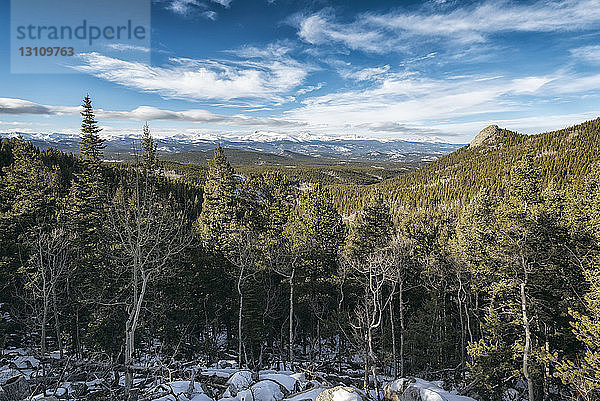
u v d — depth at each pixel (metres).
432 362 30.05
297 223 36.62
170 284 27.22
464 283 28.97
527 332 18.50
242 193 41.94
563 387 20.48
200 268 29.83
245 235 33.28
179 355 29.86
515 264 19.73
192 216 53.56
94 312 24.05
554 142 143.25
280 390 17.38
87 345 24.81
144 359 26.47
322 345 40.03
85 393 18.92
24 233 30.78
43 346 23.17
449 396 17.59
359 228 39.56
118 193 19.05
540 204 20.61
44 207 34.59
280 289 33.19
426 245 40.31
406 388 16.81
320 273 34.06
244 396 16.27
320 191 39.28
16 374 18.95
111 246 23.33
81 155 34.81
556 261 19.56
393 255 28.44
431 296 32.00
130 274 23.38
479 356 20.66
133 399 15.50
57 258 25.97
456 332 30.55
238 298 29.06
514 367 20.17
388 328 33.19
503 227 20.56
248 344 30.00
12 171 38.09
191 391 16.98
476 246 25.92
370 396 19.61
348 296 35.31
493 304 23.94
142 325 24.09
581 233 19.11
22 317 28.38
